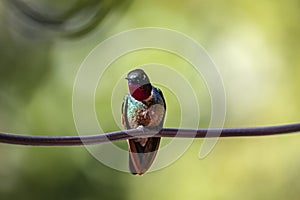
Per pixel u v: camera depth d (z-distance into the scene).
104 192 13.80
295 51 14.64
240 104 14.27
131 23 13.70
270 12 14.74
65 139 7.08
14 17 12.29
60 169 13.98
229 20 14.66
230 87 14.31
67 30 11.67
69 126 14.03
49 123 14.12
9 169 14.26
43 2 12.46
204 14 14.64
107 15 11.74
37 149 14.18
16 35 14.57
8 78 14.64
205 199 13.73
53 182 14.01
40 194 14.04
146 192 13.73
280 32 14.72
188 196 13.70
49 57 14.39
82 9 11.50
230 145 13.98
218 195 13.78
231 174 13.88
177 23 14.38
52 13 11.77
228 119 14.19
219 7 14.70
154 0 14.29
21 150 14.27
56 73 14.27
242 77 14.36
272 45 14.62
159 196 13.70
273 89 14.39
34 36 12.09
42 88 14.38
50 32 11.77
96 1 11.41
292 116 14.29
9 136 6.95
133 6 13.91
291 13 14.77
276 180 13.98
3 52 14.70
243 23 14.68
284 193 13.94
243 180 13.88
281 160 14.02
